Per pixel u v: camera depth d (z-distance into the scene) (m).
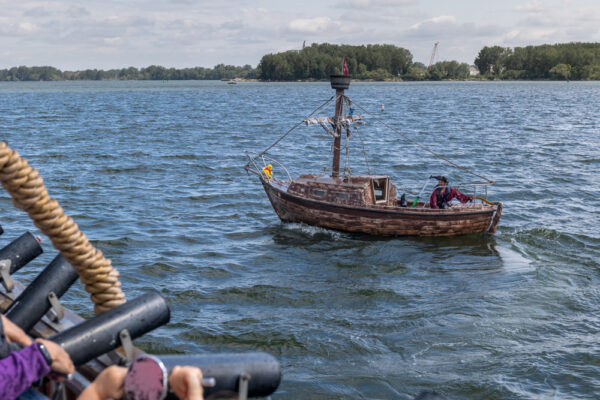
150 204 20.53
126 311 2.49
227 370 2.06
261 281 12.56
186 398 1.95
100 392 2.09
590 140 41.31
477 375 8.34
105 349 2.44
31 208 2.40
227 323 10.23
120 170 27.81
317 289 12.09
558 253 14.55
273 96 131.00
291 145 40.34
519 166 29.33
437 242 15.87
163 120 61.16
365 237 16.45
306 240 16.16
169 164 30.02
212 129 51.47
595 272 12.95
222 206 20.39
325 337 9.66
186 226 17.53
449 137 44.72
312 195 17.34
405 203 17.28
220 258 14.34
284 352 9.17
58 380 2.38
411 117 66.75
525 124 56.00
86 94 141.50
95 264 2.62
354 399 7.79
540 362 8.67
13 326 2.56
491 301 11.21
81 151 34.72
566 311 10.66
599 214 18.70
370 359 8.91
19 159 2.32
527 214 18.77
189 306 11.09
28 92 157.88
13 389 2.16
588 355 8.87
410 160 32.44
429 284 12.43
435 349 9.19
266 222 18.20
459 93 146.38
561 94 136.62
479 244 15.53
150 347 9.27
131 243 15.50
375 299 11.51
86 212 18.95
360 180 17.31
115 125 54.16
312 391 7.95
